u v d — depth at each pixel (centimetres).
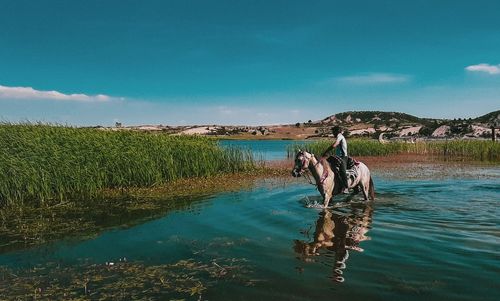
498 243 779
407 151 4203
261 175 2114
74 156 1570
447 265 662
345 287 584
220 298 564
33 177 1368
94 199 1402
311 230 908
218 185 1711
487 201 1235
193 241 846
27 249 828
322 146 3584
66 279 659
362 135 10738
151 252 784
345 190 1231
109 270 694
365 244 788
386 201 1252
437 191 1449
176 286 614
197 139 2405
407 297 546
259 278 629
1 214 1174
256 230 920
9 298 592
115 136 1975
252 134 14800
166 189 1616
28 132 1662
